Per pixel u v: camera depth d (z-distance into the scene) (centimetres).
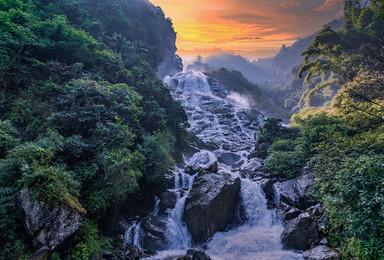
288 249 1004
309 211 1088
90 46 1839
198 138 2752
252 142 3077
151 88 2030
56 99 1222
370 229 709
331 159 1162
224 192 1254
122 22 3366
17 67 1248
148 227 1161
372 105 1436
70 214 787
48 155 862
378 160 770
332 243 897
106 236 1037
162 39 5400
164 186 1416
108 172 985
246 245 1067
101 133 1102
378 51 1463
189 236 1184
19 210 713
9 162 787
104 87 1343
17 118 1073
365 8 3441
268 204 1327
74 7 2339
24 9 1662
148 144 1395
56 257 717
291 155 1556
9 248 674
